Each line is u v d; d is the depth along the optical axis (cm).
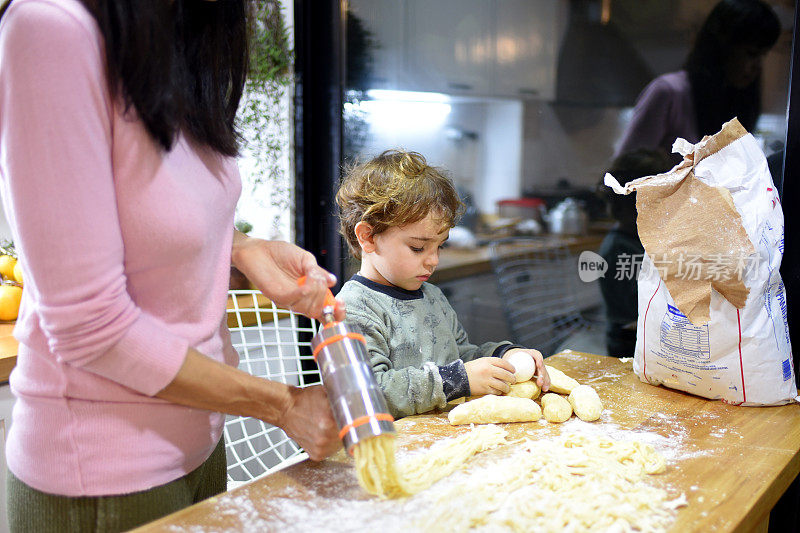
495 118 171
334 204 187
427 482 72
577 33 151
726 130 102
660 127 140
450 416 93
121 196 61
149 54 58
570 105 155
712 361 102
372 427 65
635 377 118
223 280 74
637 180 108
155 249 63
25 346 65
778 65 120
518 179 170
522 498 68
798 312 125
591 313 160
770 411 100
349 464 77
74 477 64
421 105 181
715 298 100
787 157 121
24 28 52
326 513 65
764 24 121
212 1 69
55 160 53
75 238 54
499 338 182
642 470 76
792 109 119
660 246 103
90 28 56
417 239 110
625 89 144
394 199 107
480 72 170
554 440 87
